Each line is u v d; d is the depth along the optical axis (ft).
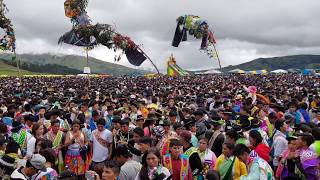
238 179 24.56
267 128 37.91
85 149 37.14
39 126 36.78
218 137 33.09
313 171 26.73
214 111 44.70
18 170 24.17
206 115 44.27
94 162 36.78
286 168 27.99
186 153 26.45
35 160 23.82
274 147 32.27
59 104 61.00
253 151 25.40
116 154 25.38
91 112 47.14
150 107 53.16
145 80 238.68
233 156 25.22
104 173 21.94
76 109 51.47
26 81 234.17
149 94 89.61
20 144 33.40
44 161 24.13
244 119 35.94
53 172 24.48
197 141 32.50
